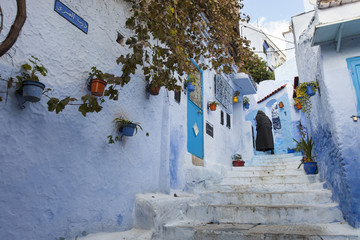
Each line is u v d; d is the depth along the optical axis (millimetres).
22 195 2381
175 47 3830
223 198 5047
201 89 6934
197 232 3602
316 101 5340
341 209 3986
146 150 4211
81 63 3166
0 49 1907
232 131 9219
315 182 5668
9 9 2465
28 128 2490
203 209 4445
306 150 6395
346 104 3965
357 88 3988
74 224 2850
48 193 2613
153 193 4262
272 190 5527
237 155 8789
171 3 3629
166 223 3891
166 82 3465
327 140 4629
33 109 2551
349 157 3756
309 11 7793
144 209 3697
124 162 3693
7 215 2250
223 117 8391
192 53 5074
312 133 6230
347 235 3137
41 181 2561
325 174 5070
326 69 4184
